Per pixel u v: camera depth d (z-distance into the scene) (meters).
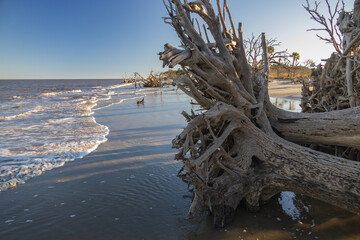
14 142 10.58
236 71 5.04
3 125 14.66
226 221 4.61
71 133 12.35
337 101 6.77
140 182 6.53
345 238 4.18
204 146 4.94
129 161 8.08
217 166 5.00
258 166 4.98
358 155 5.77
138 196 5.79
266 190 5.14
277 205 5.37
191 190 6.06
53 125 14.58
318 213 5.00
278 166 4.80
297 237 4.25
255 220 4.79
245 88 5.10
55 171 7.35
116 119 16.55
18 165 7.79
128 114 18.73
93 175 7.02
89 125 14.50
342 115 5.23
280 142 5.03
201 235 4.36
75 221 4.82
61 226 4.67
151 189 6.13
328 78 6.80
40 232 4.49
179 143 4.68
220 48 4.56
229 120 4.91
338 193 4.23
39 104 27.89
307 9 6.80
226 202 4.64
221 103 4.53
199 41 4.29
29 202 5.59
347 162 4.39
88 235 4.39
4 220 4.89
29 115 18.77
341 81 6.60
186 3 4.41
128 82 121.25
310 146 6.57
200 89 5.24
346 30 6.88
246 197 5.00
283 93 30.67
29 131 12.88
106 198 5.71
